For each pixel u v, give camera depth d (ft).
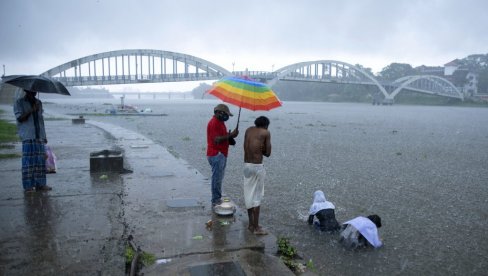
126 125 101.60
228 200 22.12
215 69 360.28
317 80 379.35
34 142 24.27
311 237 22.03
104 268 14.35
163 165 35.53
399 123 129.80
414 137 82.84
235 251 16.56
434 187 35.70
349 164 46.80
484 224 25.49
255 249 17.13
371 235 20.72
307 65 376.48
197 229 18.84
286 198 30.25
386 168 44.86
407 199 31.30
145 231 18.37
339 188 34.30
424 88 463.01
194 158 47.67
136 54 361.92
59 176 29.35
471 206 29.66
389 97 404.98
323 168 43.65
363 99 486.38
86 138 56.65
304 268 17.01
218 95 19.07
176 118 136.15
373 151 59.06
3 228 18.07
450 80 468.34
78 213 20.54
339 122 129.29
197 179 29.91
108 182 27.78
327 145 65.21
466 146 68.49
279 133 86.79
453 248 21.35
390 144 68.95
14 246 16.05
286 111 223.10
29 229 18.01
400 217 26.55
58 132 65.41
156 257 15.57
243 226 19.65
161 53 362.74
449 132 97.71
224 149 22.13
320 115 177.47
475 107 378.94
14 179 27.86
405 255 20.17
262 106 18.71
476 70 517.55
